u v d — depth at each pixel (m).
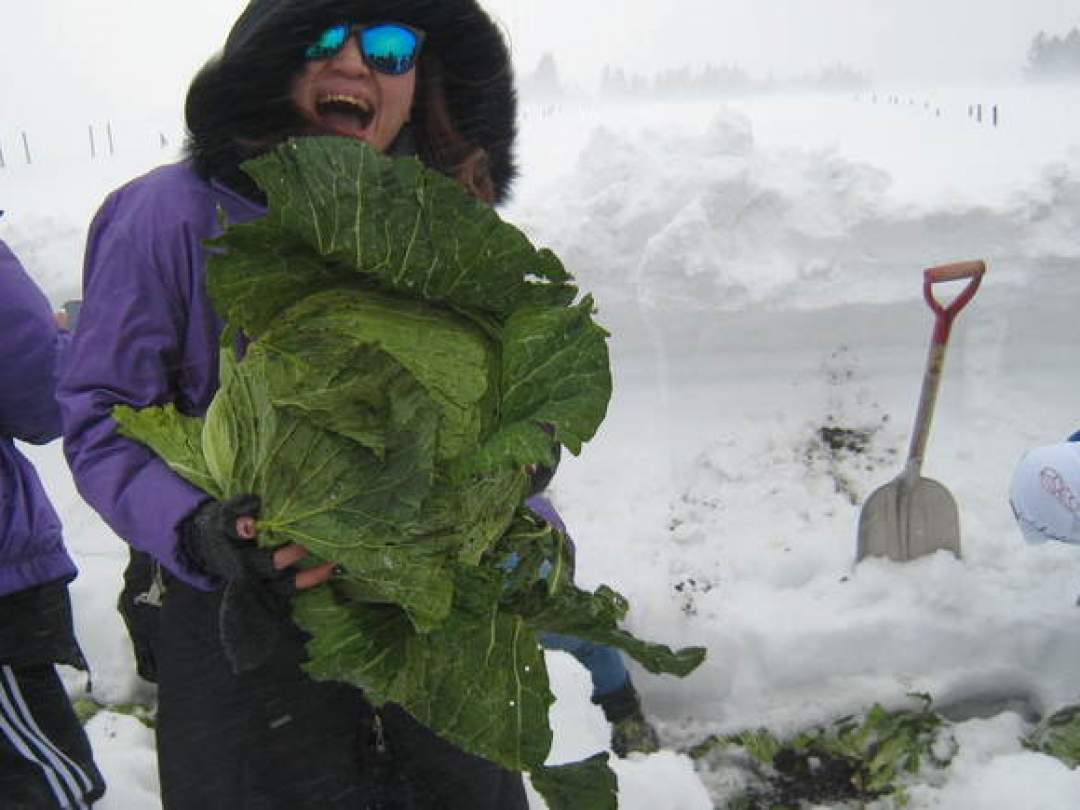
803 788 3.10
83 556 3.87
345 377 1.46
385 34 1.84
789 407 4.20
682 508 3.87
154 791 2.86
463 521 1.52
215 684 1.86
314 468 1.44
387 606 1.59
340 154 1.50
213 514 1.49
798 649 3.30
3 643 2.32
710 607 3.46
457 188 1.54
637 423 4.23
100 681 3.36
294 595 1.56
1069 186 4.37
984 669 3.29
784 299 4.25
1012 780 2.91
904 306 4.25
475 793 2.05
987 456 3.96
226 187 1.78
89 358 1.71
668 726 3.30
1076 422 4.09
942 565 3.41
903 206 4.32
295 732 1.89
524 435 1.60
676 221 4.26
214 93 1.78
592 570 3.63
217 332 1.78
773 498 3.87
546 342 1.64
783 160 4.55
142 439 1.63
